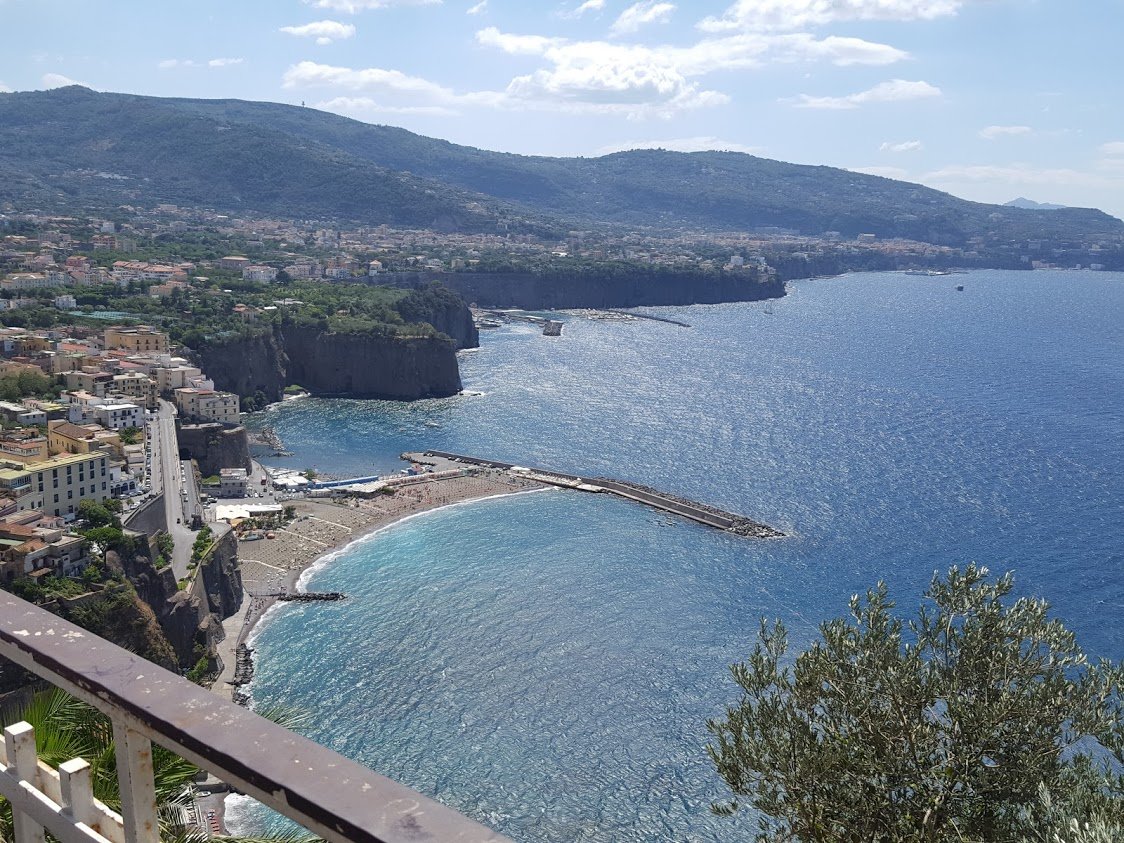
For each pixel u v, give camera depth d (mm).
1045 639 27844
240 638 125750
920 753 26781
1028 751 26094
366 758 97688
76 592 103688
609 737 102250
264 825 68625
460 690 111812
